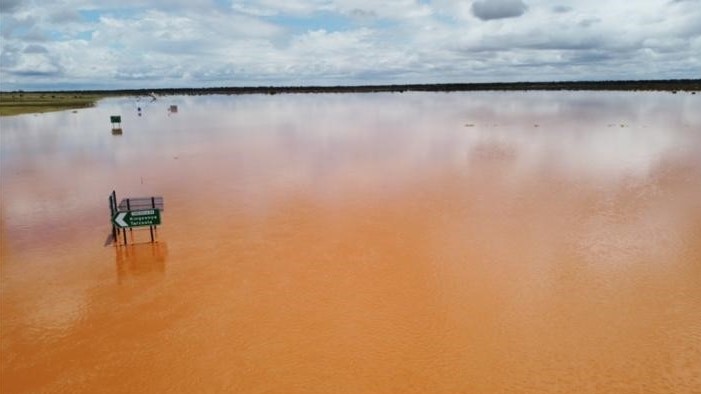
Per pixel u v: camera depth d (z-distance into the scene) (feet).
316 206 59.06
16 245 47.29
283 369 28.02
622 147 100.63
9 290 37.99
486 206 58.03
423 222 52.49
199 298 36.32
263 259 43.24
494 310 34.19
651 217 53.31
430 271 40.47
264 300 35.94
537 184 68.85
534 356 29.04
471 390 26.17
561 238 47.42
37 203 61.82
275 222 53.11
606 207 57.11
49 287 38.32
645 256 43.01
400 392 26.04
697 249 44.37
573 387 26.37
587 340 30.58
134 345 30.53
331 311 34.27
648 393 25.89
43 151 104.94
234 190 67.41
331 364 28.43
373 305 35.01
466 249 44.98
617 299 35.55
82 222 53.93
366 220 53.42
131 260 43.19
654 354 29.12
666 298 35.63
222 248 45.80
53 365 28.71
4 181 74.79
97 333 31.91
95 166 86.79
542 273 39.88
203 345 30.42
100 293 37.27
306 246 46.11
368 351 29.60
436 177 74.18
